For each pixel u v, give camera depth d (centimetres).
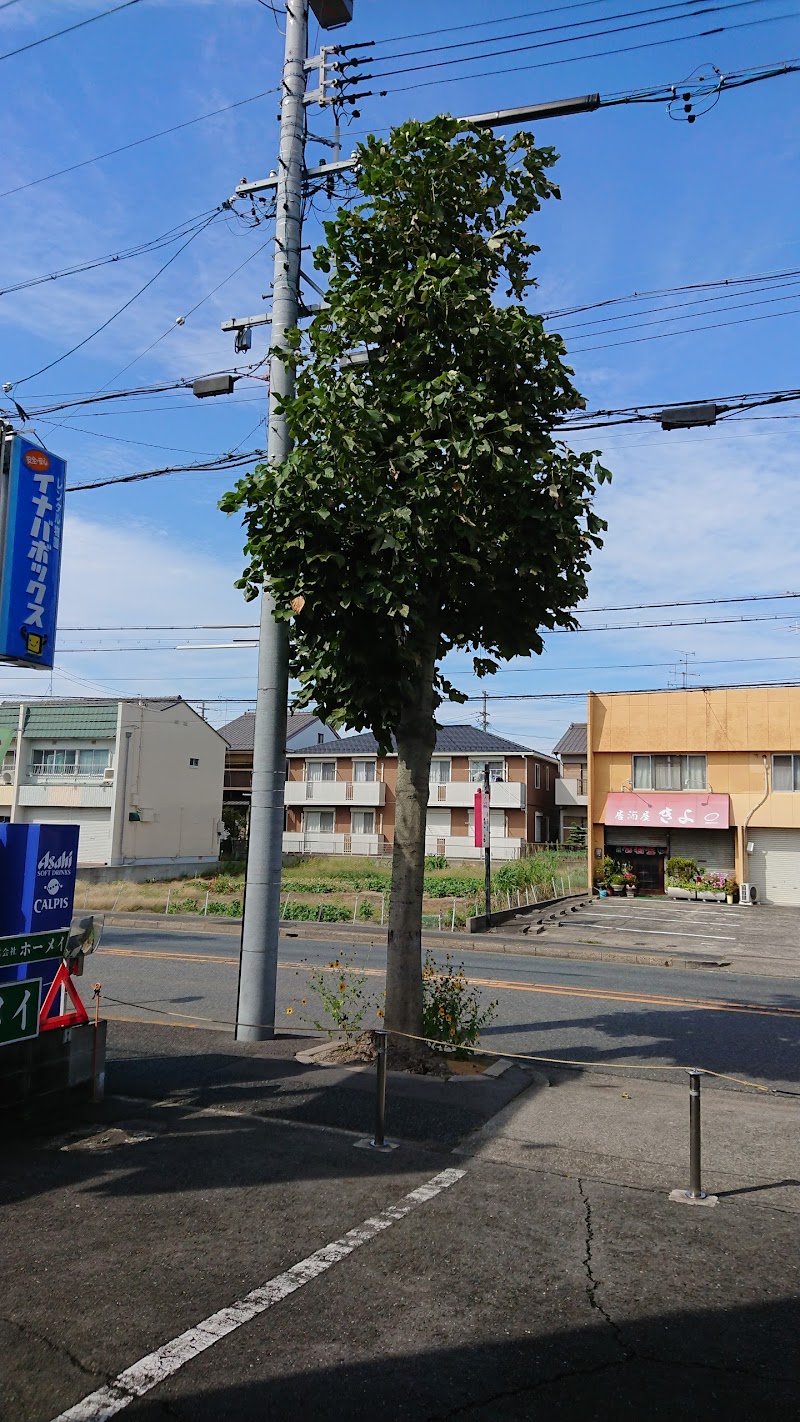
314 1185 543
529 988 1377
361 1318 389
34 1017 650
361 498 754
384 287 823
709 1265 449
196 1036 944
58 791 3894
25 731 3988
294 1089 745
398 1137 637
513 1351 367
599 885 3241
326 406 762
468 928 2175
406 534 732
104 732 3888
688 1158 614
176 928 2311
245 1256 446
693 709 3195
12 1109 636
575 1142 642
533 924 2328
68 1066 679
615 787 3291
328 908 2492
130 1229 474
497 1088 771
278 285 1032
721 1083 852
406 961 846
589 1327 387
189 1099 713
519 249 866
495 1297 411
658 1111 735
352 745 5041
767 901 3059
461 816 4697
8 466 781
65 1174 550
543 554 791
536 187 841
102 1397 329
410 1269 436
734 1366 360
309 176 1044
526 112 848
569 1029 1084
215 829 4469
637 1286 425
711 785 3162
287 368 1014
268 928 948
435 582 843
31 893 668
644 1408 331
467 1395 336
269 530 757
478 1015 1141
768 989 1461
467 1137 644
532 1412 327
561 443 805
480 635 905
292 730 5688
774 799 3064
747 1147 642
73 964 704
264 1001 938
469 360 788
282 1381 342
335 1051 862
